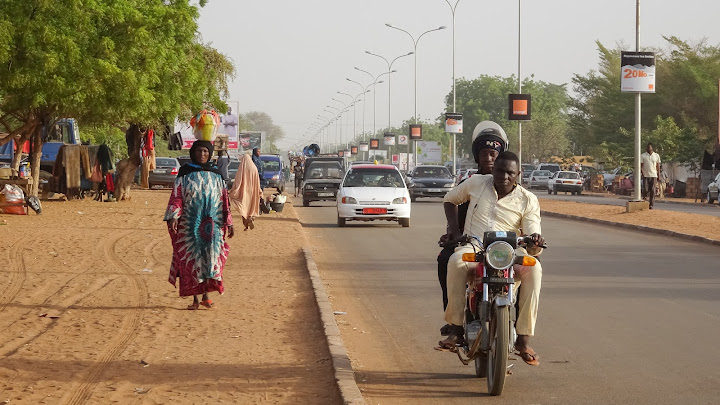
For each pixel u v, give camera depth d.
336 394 7.00
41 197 35.78
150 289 12.37
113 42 27.61
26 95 27.27
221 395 6.92
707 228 24.23
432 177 45.00
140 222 24.75
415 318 11.14
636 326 10.48
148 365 7.88
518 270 7.35
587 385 7.70
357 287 13.83
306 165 39.38
